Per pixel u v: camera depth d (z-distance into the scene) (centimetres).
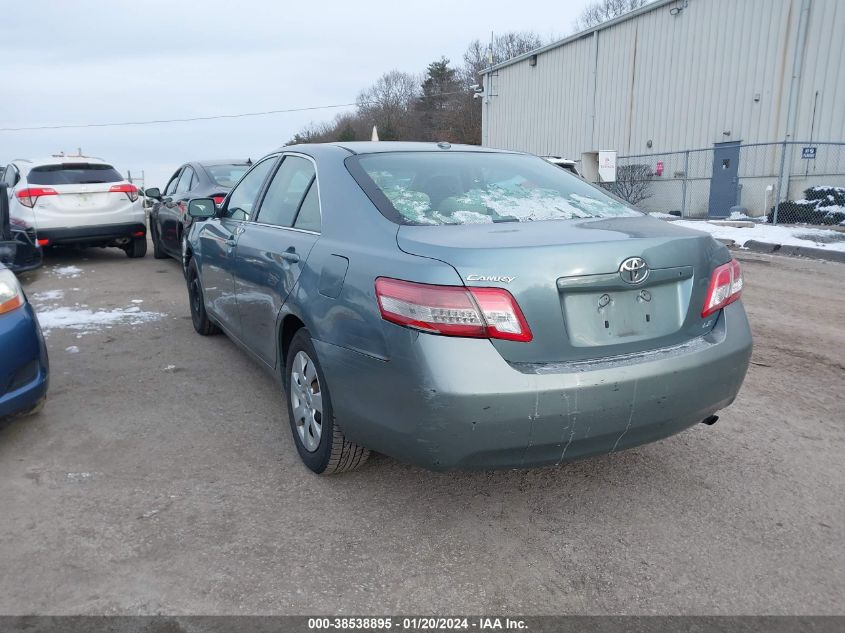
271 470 340
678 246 277
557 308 252
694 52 1984
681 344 280
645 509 305
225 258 457
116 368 505
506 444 247
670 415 271
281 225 379
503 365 243
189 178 941
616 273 259
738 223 1468
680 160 2069
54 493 314
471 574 257
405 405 253
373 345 264
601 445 264
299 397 339
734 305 303
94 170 1045
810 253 1083
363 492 318
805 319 654
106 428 392
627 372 257
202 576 253
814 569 261
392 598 243
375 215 299
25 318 365
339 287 287
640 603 242
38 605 236
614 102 2288
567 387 246
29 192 988
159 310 711
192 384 469
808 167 1733
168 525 288
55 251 1254
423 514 300
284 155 422
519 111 2794
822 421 404
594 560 267
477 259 246
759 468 345
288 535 281
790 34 1730
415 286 248
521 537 283
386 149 363
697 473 339
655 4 2075
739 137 1884
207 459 352
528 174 369
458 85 6819
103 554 266
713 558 268
